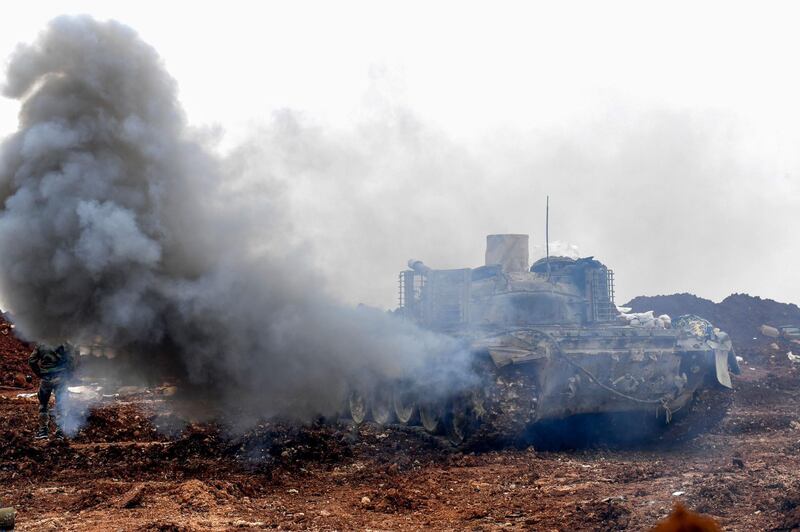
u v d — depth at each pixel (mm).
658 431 22797
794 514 12500
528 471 18609
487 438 20500
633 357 21062
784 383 36844
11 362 38875
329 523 13883
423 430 22547
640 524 13156
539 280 23953
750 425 26500
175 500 15234
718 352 22781
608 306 24406
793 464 18484
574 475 18156
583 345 20969
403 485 17031
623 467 19188
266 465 18953
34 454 19766
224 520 13914
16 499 15742
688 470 18438
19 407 27891
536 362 20016
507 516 14383
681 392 22016
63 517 14180
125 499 15250
